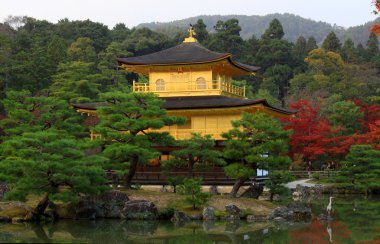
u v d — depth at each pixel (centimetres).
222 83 7219
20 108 5694
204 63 6894
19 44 11881
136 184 6334
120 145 5172
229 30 16538
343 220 4975
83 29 16088
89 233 4109
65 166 4381
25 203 4884
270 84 14712
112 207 4909
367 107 10088
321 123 8694
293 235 4156
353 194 7569
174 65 7006
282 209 4984
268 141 5259
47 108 5828
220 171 6356
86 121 8894
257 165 5462
